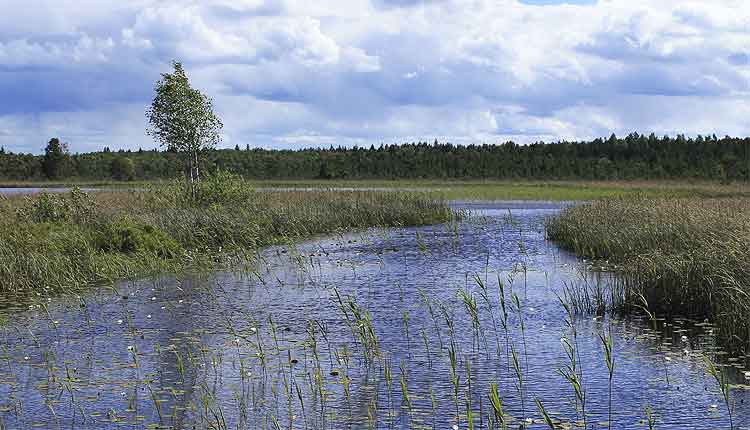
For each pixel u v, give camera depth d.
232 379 10.16
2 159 112.88
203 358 11.20
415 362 10.88
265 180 97.69
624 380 9.84
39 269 17.78
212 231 25.47
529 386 9.68
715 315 13.02
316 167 113.31
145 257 20.53
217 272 19.83
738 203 25.02
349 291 16.78
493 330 12.79
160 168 112.31
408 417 8.59
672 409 8.73
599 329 12.74
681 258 14.91
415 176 106.25
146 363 10.95
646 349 11.38
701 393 9.29
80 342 12.20
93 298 16.09
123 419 8.70
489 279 18.28
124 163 105.25
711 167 94.94
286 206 32.69
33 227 22.03
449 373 10.32
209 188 32.97
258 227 26.77
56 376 10.35
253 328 13.04
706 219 19.06
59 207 26.67
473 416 8.61
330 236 29.50
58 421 8.65
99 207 29.20
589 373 10.18
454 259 22.20
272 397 9.39
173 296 16.28
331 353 11.41
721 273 13.26
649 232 20.42
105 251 21.50
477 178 102.75
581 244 24.12
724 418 8.42
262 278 18.73
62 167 109.50
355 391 9.59
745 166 86.44
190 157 36.41
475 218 37.75
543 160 110.50
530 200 54.41
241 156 117.81
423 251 24.12
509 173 104.12
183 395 9.52
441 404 9.05
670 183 80.38
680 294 14.02
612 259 21.02
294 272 19.72
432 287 17.22
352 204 35.72
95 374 10.43
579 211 29.03
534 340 12.06
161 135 35.88
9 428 8.43
